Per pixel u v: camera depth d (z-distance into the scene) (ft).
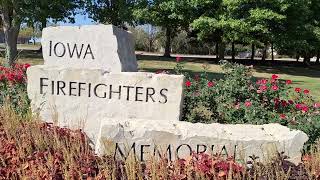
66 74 19.83
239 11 86.53
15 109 20.38
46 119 20.02
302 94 25.70
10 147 13.09
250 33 88.84
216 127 14.12
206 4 88.84
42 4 65.67
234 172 11.10
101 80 19.58
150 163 11.44
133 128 13.44
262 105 21.84
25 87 23.26
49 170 11.55
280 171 11.21
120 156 13.30
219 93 23.58
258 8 83.51
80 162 11.93
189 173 10.76
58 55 22.66
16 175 12.01
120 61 22.08
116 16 96.32
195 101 23.44
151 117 19.33
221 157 12.07
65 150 11.87
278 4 84.69
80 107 19.86
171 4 90.84
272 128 14.37
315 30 97.60
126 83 19.36
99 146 13.34
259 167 11.37
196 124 14.16
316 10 108.27
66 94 19.93
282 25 92.22
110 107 19.63
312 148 15.01
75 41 22.41
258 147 13.34
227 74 25.00
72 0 77.77
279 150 13.38
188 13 93.20
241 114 21.79
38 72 20.03
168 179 11.02
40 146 13.16
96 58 22.26
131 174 10.91
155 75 19.13
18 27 69.46
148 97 19.26
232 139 13.32
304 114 20.65
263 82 23.75
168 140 13.39
